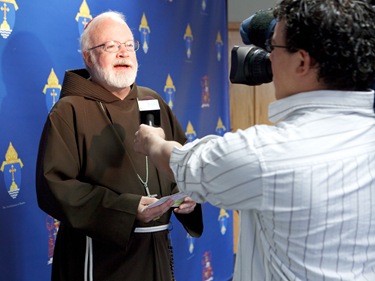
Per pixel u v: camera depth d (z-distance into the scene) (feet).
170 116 7.06
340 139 3.43
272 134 3.48
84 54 6.44
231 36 14.17
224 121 11.69
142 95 6.84
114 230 5.80
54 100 7.62
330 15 3.27
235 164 3.42
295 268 3.51
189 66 10.43
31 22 7.21
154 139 4.20
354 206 3.42
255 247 3.80
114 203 5.85
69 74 6.35
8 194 7.04
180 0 10.06
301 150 3.38
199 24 10.66
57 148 5.82
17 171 7.14
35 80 7.31
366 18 3.37
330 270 3.46
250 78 4.30
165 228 6.46
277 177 3.35
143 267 6.25
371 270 3.59
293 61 3.48
